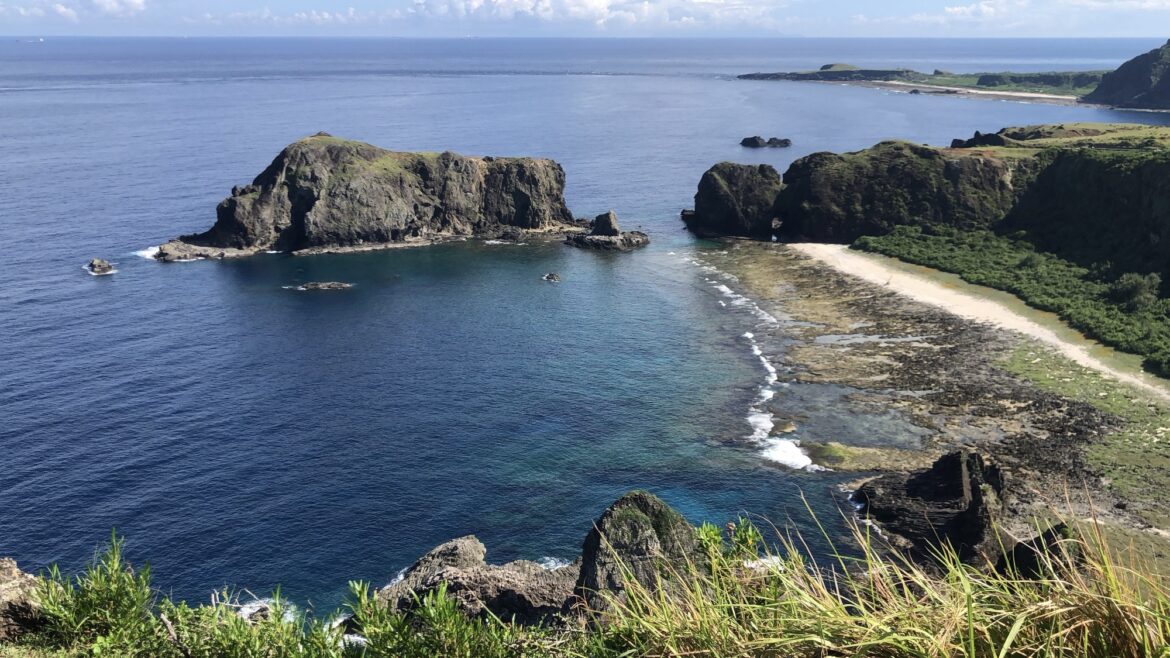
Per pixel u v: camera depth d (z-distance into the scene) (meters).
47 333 89.31
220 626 16.50
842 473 58.50
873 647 7.80
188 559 49.97
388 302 103.19
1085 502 52.25
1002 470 55.03
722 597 9.84
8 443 64.12
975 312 90.94
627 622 10.09
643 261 122.50
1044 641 7.41
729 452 62.09
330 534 52.47
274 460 61.84
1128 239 101.75
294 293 106.81
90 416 69.12
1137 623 7.23
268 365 81.31
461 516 54.28
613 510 23.70
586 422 67.88
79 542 51.69
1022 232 118.00
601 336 89.19
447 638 13.59
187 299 103.25
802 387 73.94
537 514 54.44
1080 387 69.75
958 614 7.63
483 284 111.19
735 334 88.75
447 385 76.06
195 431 66.62
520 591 35.16
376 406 71.50
